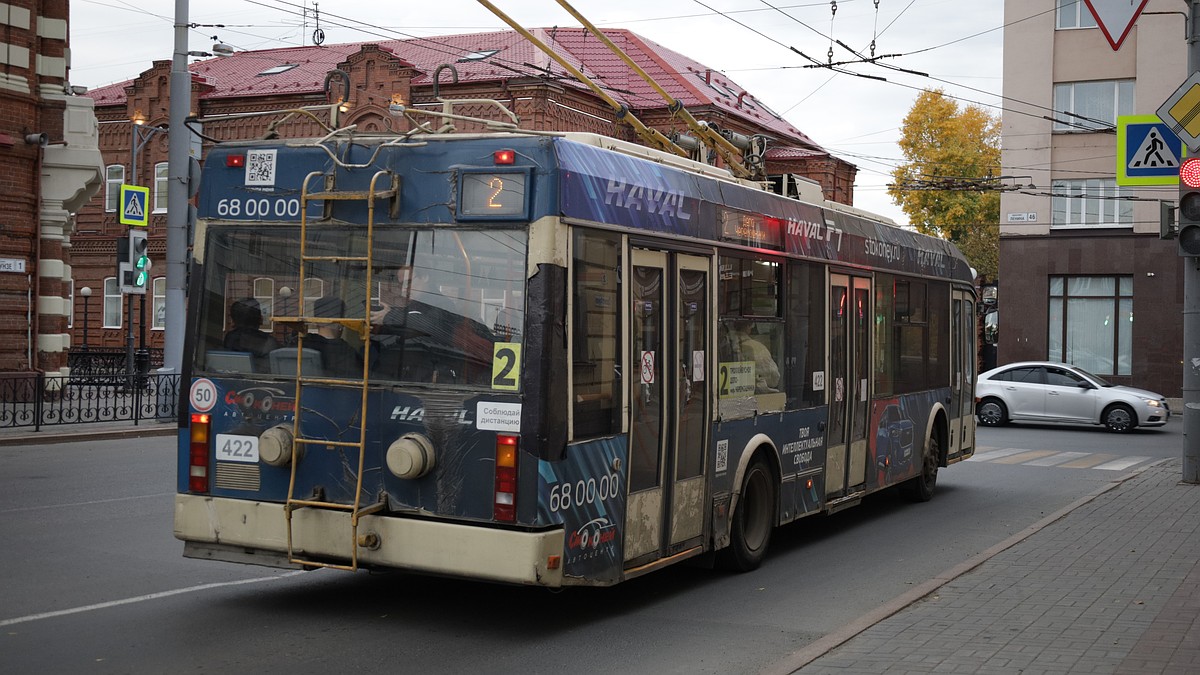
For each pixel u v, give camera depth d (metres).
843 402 11.71
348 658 6.84
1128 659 6.71
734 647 7.38
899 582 9.65
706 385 8.90
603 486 7.51
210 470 7.80
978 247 71.06
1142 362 40.06
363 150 7.52
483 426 7.05
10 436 19.27
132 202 28.23
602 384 7.52
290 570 9.33
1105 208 40.66
